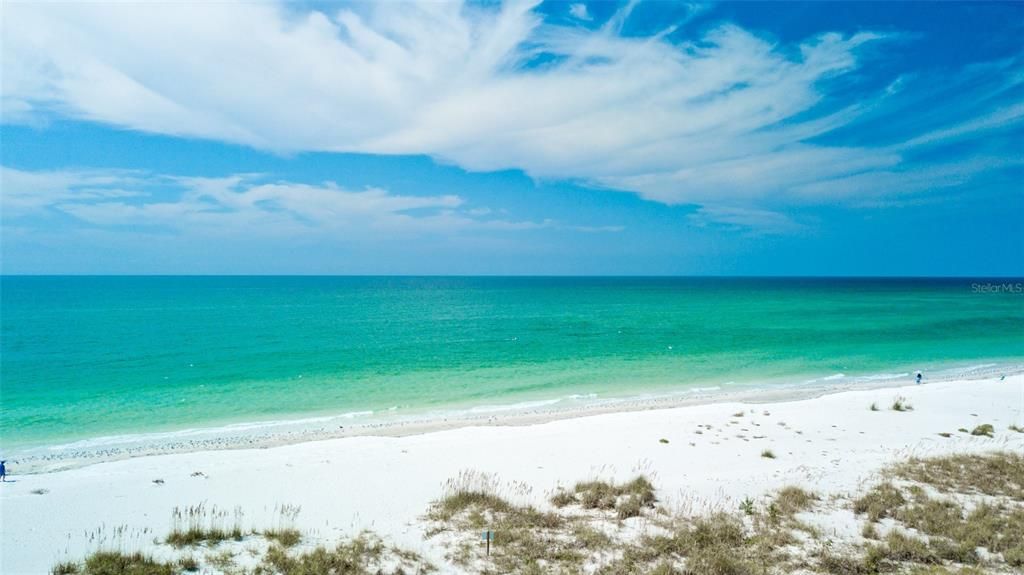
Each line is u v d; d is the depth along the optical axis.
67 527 13.97
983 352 54.12
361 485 17.69
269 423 28.30
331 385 37.16
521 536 12.80
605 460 20.52
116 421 28.53
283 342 58.03
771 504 14.72
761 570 10.87
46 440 25.31
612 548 12.08
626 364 45.53
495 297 159.38
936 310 107.50
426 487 17.45
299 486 17.64
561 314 97.00
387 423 28.30
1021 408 28.89
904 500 14.73
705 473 18.64
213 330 69.25
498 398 34.12
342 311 103.44
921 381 39.94
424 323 79.81
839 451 21.14
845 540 12.38
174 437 25.81
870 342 59.72
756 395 35.28
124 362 45.25
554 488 17.03
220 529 13.12
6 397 33.53
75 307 108.56
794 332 68.19
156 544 12.44
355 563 11.16
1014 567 11.06
